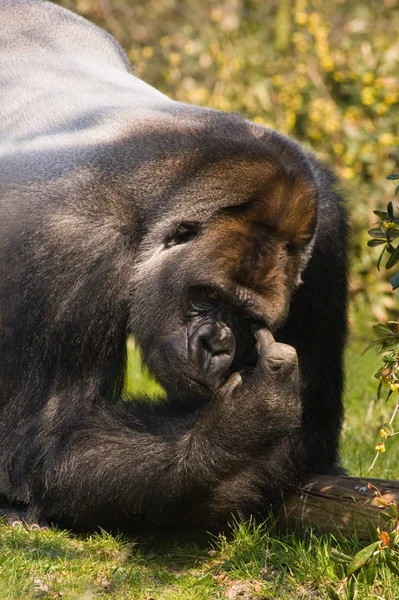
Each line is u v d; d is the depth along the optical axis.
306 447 11.56
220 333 10.19
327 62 25.11
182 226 10.38
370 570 8.84
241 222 10.08
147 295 10.53
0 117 12.97
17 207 10.94
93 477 10.36
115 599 9.20
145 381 16.88
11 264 10.68
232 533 10.84
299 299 11.61
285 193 10.05
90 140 11.41
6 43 13.96
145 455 10.23
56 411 10.61
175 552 10.53
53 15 14.86
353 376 18.27
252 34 30.62
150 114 11.52
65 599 8.81
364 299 22.11
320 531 10.55
